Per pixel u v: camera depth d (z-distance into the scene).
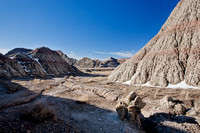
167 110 9.00
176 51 21.09
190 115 8.13
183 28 23.11
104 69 114.88
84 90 17.14
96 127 5.64
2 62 29.11
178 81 17.62
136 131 5.61
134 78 23.25
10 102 8.23
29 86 17.41
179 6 28.83
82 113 7.71
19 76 29.81
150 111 9.27
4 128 3.75
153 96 13.80
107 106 9.62
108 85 22.61
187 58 19.25
